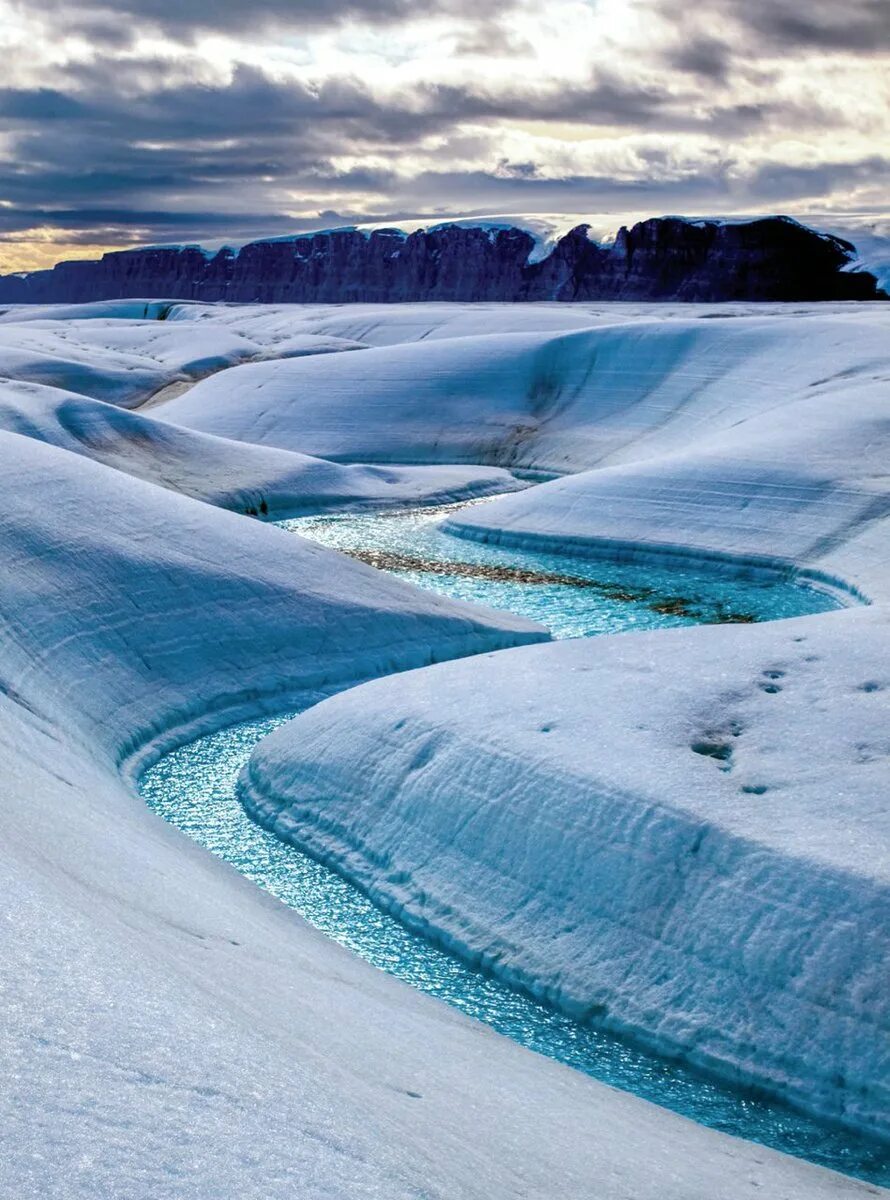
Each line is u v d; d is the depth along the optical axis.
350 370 90.25
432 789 19.91
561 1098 11.34
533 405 84.12
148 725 26.20
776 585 44.50
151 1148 5.17
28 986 6.47
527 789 18.59
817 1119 13.15
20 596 28.17
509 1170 7.42
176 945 10.51
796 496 49.47
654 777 17.75
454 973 16.56
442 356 90.00
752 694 20.27
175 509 36.03
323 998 11.48
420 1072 9.64
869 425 55.56
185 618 30.34
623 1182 8.49
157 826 20.31
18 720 21.67
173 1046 6.37
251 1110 5.92
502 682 22.62
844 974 14.04
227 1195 4.99
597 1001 15.41
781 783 17.19
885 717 18.52
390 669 31.14
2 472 34.94
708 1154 11.02
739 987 14.69
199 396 93.38
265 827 21.64
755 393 74.06
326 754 22.47
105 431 62.34
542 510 54.53
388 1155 6.06
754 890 15.34
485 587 44.03
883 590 39.81
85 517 33.38
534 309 146.62
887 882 14.51
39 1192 4.55
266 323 169.75
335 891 19.09
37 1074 5.44
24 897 8.33
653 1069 14.26
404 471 69.69
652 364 83.31
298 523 58.41
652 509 51.91
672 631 24.62
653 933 15.85
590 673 22.39
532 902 17.28
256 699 28.61
